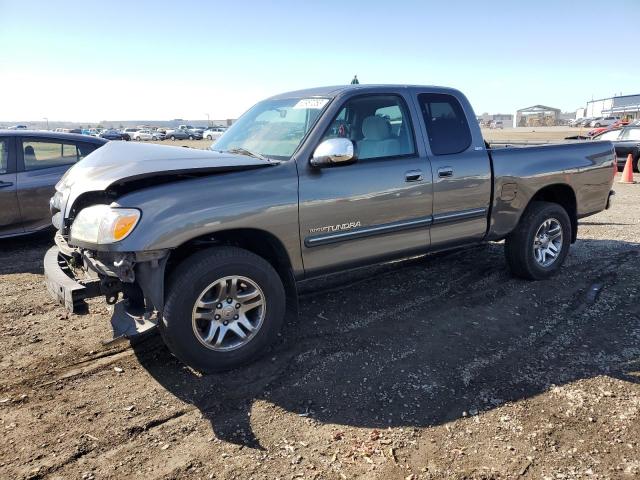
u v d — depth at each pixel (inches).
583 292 201.8
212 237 145.0
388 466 104.8
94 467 104.3
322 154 144.9
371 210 161.3
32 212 276.4
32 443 111.7
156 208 126.7
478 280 216.4
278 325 148.4
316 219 150.6
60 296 136.3
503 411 123.5
